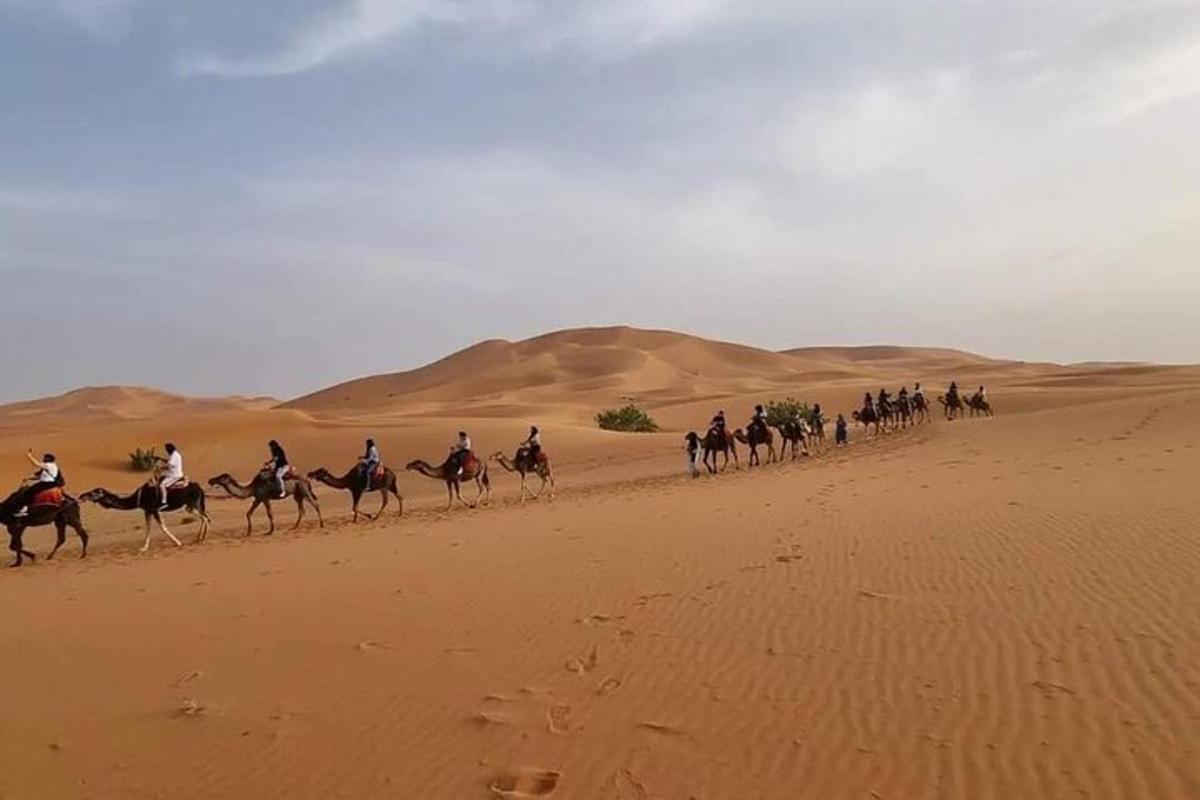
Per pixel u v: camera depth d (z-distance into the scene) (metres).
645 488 30.05
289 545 20.47
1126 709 7.28
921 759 6.77
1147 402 45.94
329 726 8.22
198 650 10.72
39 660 10.64
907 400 55.50
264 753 7.73
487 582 13.59
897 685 8.17
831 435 55.09
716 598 11.62
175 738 8.13
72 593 15.03
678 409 93.38
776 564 13.44
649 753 7.25
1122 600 10.16
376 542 19.42
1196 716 7.05
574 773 7.03
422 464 29.00
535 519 21.56
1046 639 9.04
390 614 11.94
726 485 27.41
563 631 10.63
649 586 12.58
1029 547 13.30
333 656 10.21
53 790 7.25
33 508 20.89
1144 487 19.22
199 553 20.33
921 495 20.56
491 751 7.50
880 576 12.15
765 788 6.57
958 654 8.82
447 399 161.62
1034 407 77.06
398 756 7.53
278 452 24.86
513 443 53.50
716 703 8.12
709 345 198.12
